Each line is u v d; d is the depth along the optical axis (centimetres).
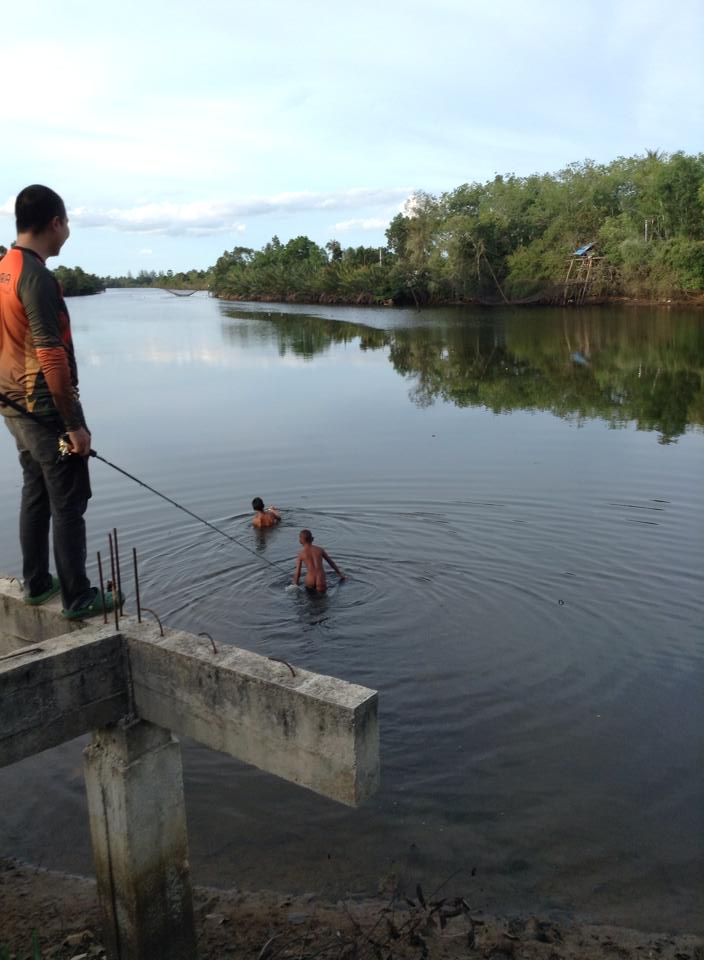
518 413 2175
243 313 7112
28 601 471
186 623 959
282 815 637
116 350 3944
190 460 1691
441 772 679
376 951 500
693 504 1336
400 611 977
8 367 423
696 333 3919
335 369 3114
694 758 684
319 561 1041
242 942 512
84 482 446
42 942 519
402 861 584
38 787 686
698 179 5575
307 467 1622
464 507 1348
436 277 7081
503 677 822
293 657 871
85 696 414
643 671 824
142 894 448
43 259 423
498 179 7269
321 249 10338
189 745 733
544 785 658
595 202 6625
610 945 503
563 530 1228
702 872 562
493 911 536
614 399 2359
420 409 2253
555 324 4800
